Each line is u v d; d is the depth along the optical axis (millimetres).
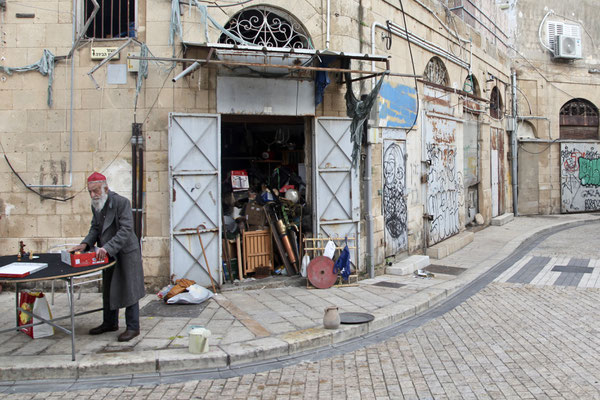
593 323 6352
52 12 7621
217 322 6234
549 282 8766
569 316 6691
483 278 9219
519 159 19594
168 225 7656
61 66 7645
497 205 17562
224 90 7781
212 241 7785
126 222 5418
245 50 6832
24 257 5590
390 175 9750
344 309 6855
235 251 8391
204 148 7691
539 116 19641
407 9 10453
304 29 8289
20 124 7641
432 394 4344
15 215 7672
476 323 6492
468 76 14180
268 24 8234
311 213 8625
